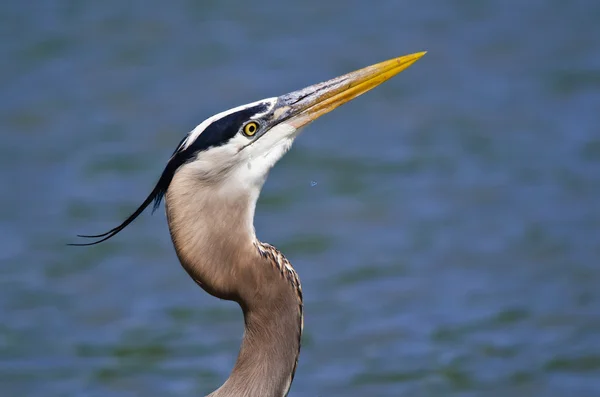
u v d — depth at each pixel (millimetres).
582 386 10906
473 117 19406
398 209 15734
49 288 13453
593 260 13758
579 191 15969
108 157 17625
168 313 12852
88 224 15203
